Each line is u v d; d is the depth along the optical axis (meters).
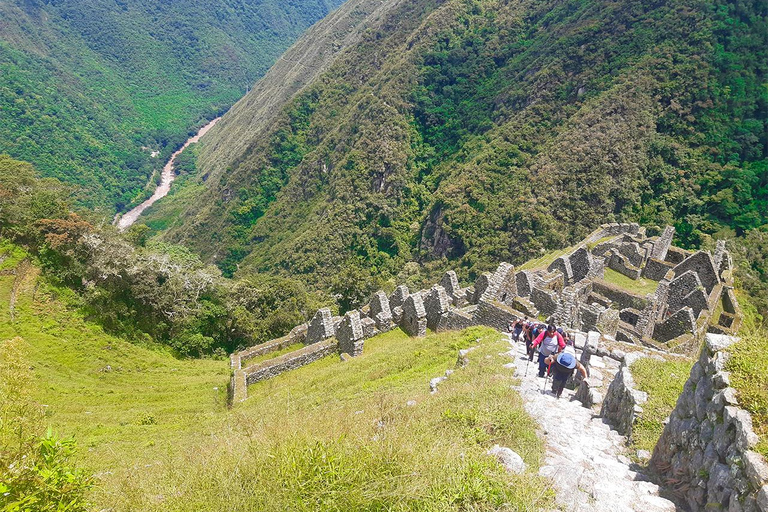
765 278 49.66
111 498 6.79
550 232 63.47
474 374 12.84
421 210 97.31
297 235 103.12
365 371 19.17
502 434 8.41
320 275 92.25
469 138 101.12
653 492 6.66
